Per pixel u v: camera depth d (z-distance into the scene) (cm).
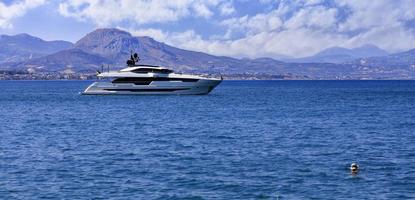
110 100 14512
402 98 17138
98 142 6184
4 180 4209
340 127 7738
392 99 16450
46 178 4278
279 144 5969
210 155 5238
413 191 3875
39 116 9925
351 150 5541
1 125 8238
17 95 19912
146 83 15450
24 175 4378
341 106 12850
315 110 11362
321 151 5472
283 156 5175
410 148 5669
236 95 19488
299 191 3897
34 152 5447
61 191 3903
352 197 3747
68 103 13962
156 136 6706
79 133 7094
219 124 8181
